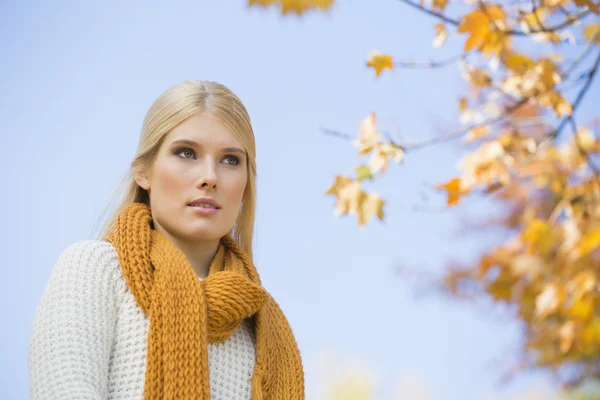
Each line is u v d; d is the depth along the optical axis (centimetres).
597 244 566
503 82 536
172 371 250
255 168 304
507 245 652
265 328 285
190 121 279
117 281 263
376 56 471
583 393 970
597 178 573
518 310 745
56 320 249
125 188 299
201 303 260
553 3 468
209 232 277
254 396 268
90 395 237
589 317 604
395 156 474
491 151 509
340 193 479
